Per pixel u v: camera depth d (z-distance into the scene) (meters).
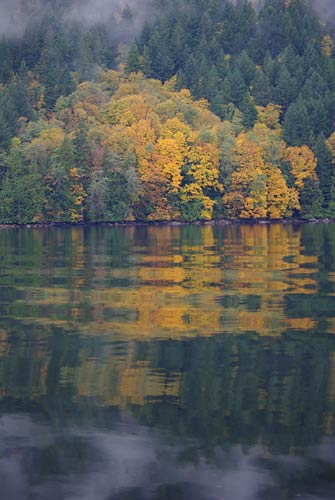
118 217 150.75
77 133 153.50
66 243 87.50
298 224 154.88
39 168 149.00
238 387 25.62
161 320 36.00
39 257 67.19
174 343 31.31
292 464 20.30
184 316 36.91
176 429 22.20
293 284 47.69
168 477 19.64
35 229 133.25
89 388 25.38
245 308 39.00
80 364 28.09
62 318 36.56
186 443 21.33
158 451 20.89
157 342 31.50
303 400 24.31
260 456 20.75
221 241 90.44
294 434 21.89
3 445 21.16
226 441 21.48
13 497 18.78
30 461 20.34
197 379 26.36
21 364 28.12
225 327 34.31
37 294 43.91
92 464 20.22
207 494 18.95
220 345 30.97
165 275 52.56
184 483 19.39
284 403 24.09
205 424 22.50
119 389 25.38
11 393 24.92
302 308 38.97
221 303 40.59
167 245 83.12
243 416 23.14
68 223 148.50
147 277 51.47
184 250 75.25
